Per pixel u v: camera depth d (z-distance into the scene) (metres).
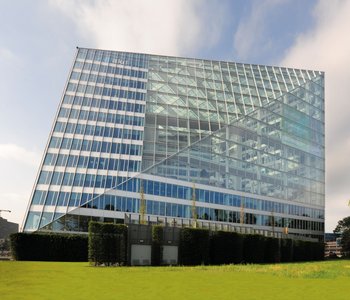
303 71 125.50
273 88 112.00
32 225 66.94
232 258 56.31
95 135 82.88
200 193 83.31
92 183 74.69
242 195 91.62
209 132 89.50
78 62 100.56
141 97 94.38
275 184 101.56
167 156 81.75
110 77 98.25
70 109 86.88
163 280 27.59
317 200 115.19
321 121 122.12
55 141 79.94
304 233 107.69
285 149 107.19
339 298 20.12
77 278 27.84
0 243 131.38
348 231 115.62
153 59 110.75
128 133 84.69
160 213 76.25
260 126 100.94
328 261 76.94
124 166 78.56
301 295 21.11
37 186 71.81
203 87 103.44
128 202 73.88
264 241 64.19
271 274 34.75
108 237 44.31
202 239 51.47
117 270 36.03
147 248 47.38
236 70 116.19
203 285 24.89
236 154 93.00
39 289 21.53
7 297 18.59
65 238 54.34
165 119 89.75
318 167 118.00
